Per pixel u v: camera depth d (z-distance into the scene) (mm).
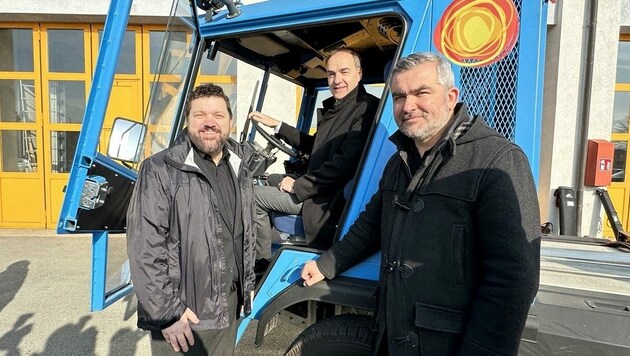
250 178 1836
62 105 6012
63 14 5508
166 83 1965
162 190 1482
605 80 5199
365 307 1570
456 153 1177
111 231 1702
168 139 2084
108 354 2648
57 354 2633
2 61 5941
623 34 5723
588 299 1539
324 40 2334
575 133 5203
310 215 1904
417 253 1206
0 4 5426
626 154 5875
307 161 2801
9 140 6043
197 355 1633
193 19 1996
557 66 5117
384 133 1666
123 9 1530
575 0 5039
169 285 1475
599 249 2217
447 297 1173
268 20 1866
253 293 1805
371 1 1630
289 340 2908
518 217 1048
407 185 1306
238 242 1713
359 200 1699
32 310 3271
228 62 2523
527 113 1527
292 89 3656
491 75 1544
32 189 6082
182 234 1509
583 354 1318
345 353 1648
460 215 1141
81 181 1543
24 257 4637
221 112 1558
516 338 1033
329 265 1595
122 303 3447
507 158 1104
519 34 1525
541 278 1730
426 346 1205
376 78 2797
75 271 4188
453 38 1560
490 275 1071
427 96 1190
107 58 1528
